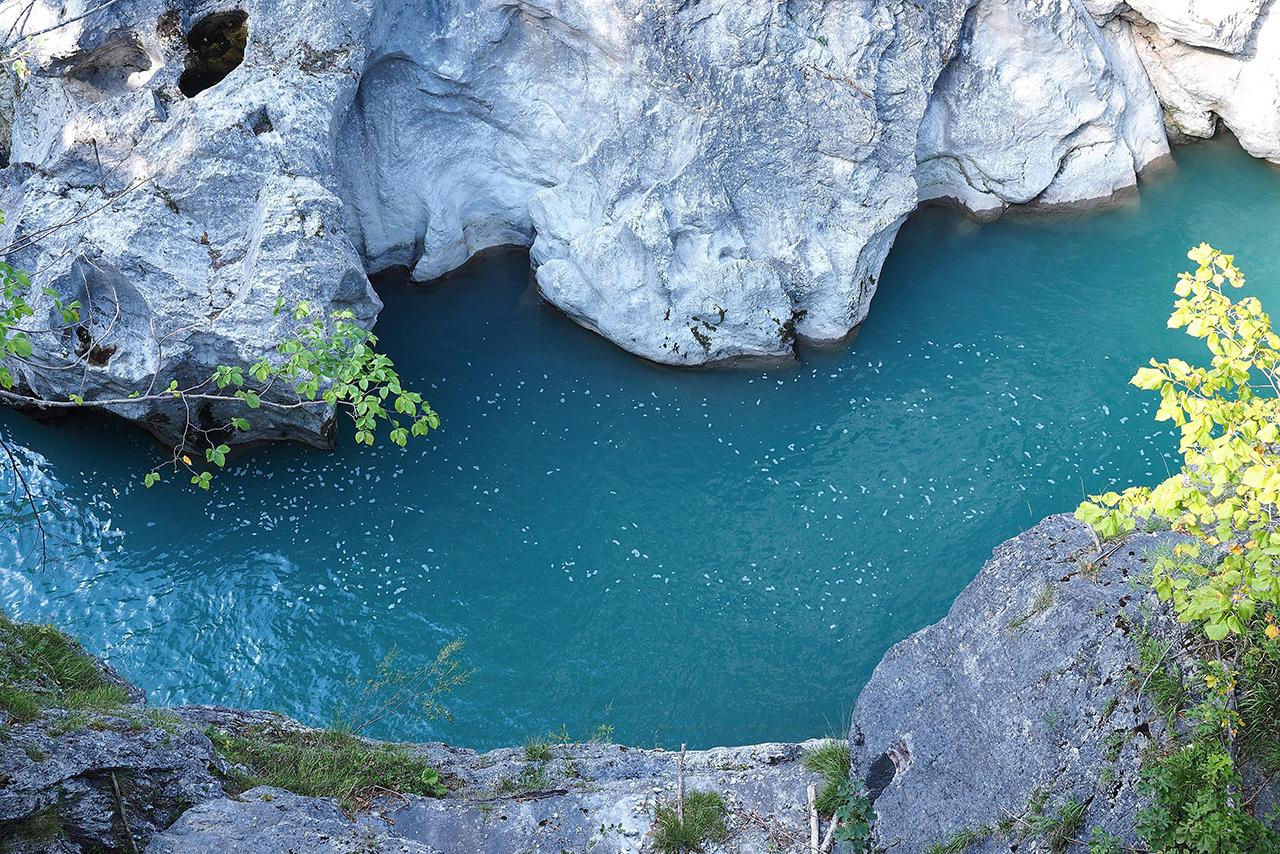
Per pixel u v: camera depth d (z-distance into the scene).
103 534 22.52
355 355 14.63
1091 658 12.81
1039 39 26.22
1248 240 27.58
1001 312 26.44
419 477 23.61
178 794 12.33
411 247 27.02
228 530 22.69
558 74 25.23
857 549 22.38
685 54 23.64
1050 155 27.73
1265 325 11.60
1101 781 12.20
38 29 22.91
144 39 23.11
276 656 20.97
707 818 14.08
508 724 20.08
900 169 25.42
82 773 11.50
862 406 24.84
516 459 24.00
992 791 12.93
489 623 21.52
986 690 13.50
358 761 14.91
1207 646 12.47
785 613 21.53
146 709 13.75
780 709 20.19
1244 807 11.70
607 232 24.80
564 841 13.95
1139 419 24.02
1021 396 24.66
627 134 24.41
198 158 22.05
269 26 22.84
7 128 25.75
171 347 21.81
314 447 23.88
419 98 25.16
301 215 21.88
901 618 21.31
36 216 22.08
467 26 24.19
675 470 23.86
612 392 25.28
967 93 26.86
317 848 11.80
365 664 20.89
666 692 20.50
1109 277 27.03
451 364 25.67
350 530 22.77
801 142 24.45
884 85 24.67
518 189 26.89
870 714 14.53
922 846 13.26
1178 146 29.72
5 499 22.83
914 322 26.31
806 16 23.92
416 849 12.28
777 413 24.84
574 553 22.53
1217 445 10.74
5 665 13.35
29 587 21.72
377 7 23.28
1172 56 28.88
